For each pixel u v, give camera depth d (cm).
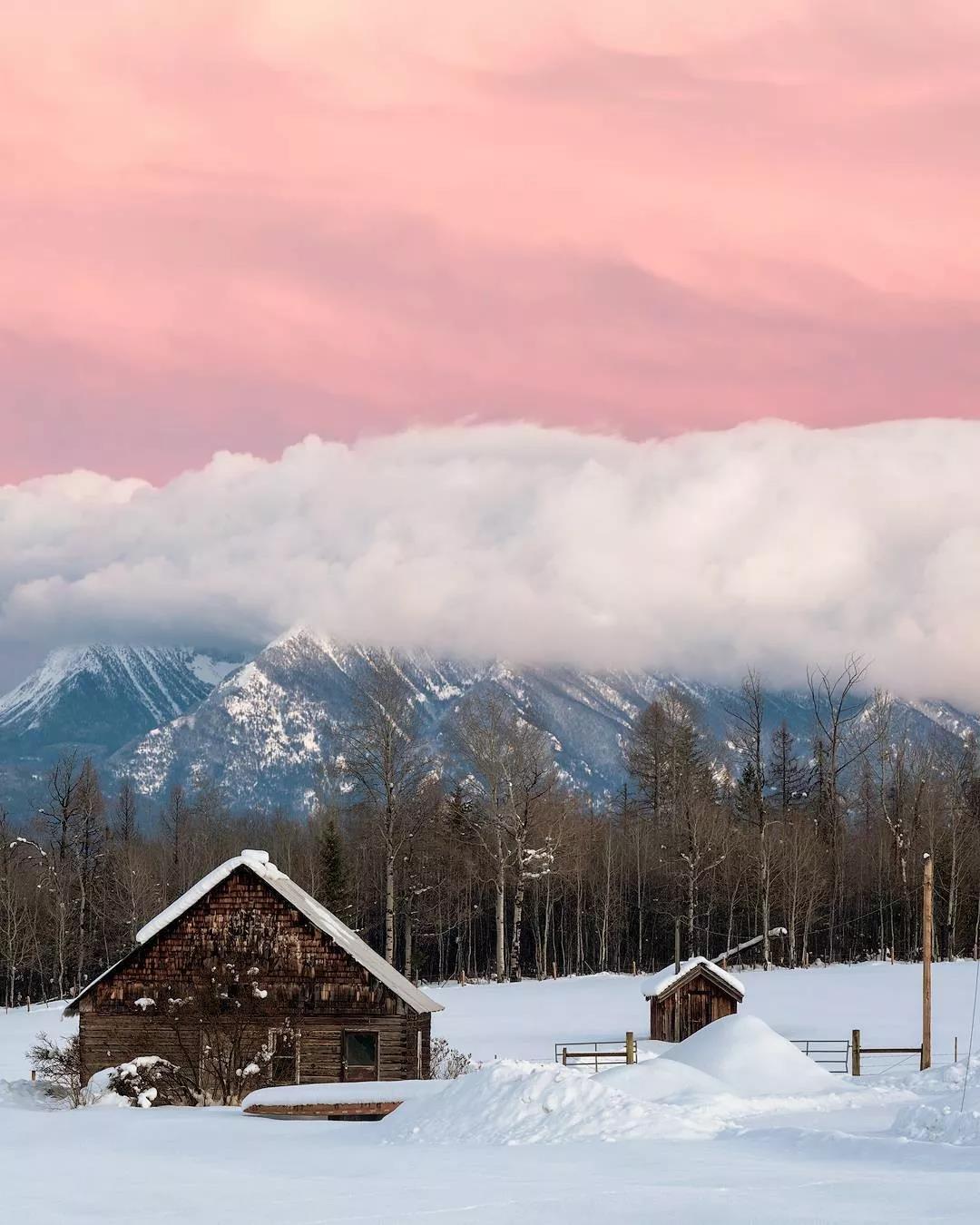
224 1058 4975
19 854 12412
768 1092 4153
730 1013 6538
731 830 12744
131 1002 5072
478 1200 2200
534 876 11725
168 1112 4244
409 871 12062
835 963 11919
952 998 8244
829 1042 5950
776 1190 2220
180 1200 2300
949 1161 2548
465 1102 3362
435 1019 7881
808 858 12050
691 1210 2034
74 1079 4916
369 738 10381
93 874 12081
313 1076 5009
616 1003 8750
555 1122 3178
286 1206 2203
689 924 11500
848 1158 2650
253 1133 3475
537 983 10906
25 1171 2709
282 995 5050
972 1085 3678
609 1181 2367
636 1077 3869
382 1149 3056
